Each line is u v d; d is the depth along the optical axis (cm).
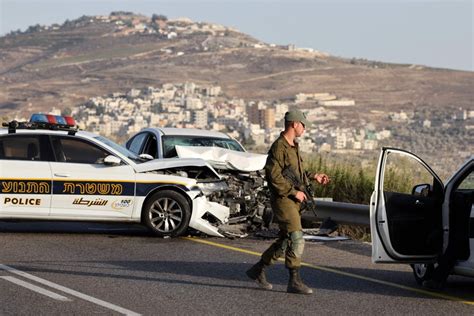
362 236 1798
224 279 1265
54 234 1691
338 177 2092
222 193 1731
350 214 1734
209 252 1515
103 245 1566
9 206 1653
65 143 1689
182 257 1455
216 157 1761
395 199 1179
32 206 1658
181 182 1680
